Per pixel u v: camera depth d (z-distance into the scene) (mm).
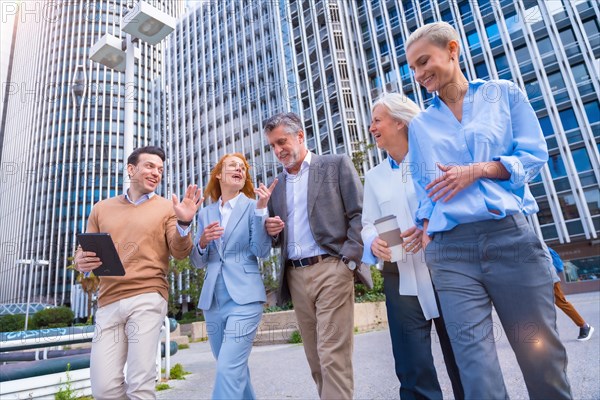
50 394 3953
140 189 2607
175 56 62000
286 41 40250
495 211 1469
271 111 43719
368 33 34719
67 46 75875
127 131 6598
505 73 28172
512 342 1444
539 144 1537
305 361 5836
